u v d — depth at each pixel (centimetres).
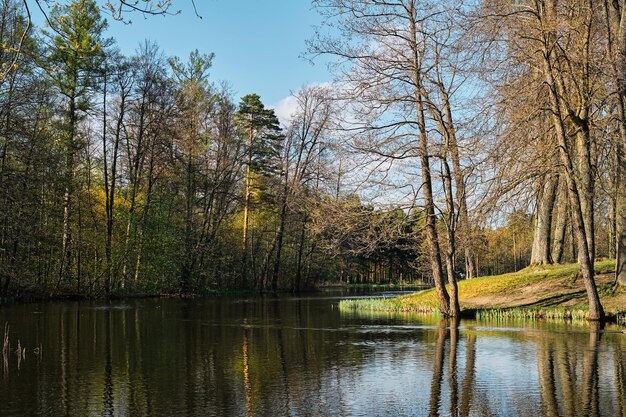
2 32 2538
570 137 2128
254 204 5247
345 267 6956
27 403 980
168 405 966
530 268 2900
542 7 1933
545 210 2894
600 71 1872
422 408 943
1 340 1706
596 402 959
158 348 1556
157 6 715
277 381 1142
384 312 2694
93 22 3447
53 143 3456
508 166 1855
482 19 1867
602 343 1536
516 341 1603
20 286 3384
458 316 2277
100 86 3716
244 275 5297
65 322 2225
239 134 4906
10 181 3036
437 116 2155
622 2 2294
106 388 1085
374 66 2134
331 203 2202
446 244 2612
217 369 1264
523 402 966
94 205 4178
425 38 2127
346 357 1401
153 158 4175
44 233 3372
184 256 4375
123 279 4109
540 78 1934
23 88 2841
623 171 2144
